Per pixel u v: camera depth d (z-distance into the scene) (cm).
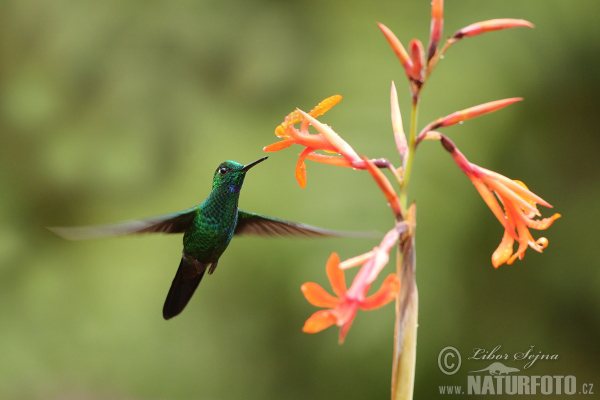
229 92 1188
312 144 417
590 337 1134
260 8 1238
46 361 1079
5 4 1232
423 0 1171
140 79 1179
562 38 1138
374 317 968
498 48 1112
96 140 1147
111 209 1134
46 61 1212
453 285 1005
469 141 1038
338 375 1010
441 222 1005
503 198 407
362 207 989
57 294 1114
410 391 372
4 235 1159
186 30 1212
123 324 1077
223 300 1063
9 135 1192
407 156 388
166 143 1148
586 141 1172
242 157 1088
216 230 522
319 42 1184
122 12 1223
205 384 1070
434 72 1082
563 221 1152
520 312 1132
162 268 1098
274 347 1062
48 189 1167
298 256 995
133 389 1068
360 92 1083
